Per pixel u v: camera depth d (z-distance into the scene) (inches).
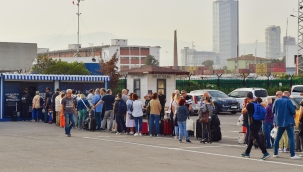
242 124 758.5
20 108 1207.6
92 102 964.0
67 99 842.2
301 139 637.9
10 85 1199.6
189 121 839.7
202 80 1995.6
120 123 902.4
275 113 605.6
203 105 761.6
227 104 1493.6
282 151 663.8
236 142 775.7
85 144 721.0
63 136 839.1
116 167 513.0
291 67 4537.4
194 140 796.6
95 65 2245.3
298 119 666.8
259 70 4724.4
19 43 2810.0
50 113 1120.8
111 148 678.5
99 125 971.9
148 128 881.5
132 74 1454.2
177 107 771.4
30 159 563.5
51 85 1259.8
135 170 494.9
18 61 2800.2
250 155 628.1
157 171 491.2
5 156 586.2
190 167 521.7
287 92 606.2
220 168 518.3
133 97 878.4
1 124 1093.1
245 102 745.6
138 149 671.8
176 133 818.2
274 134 657.0
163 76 1435.8
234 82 2001.7
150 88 1417.3
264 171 502.3
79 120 994.1
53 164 527.5
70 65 1994.3
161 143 749.9
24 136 827.4
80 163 538.0
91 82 1315.2
